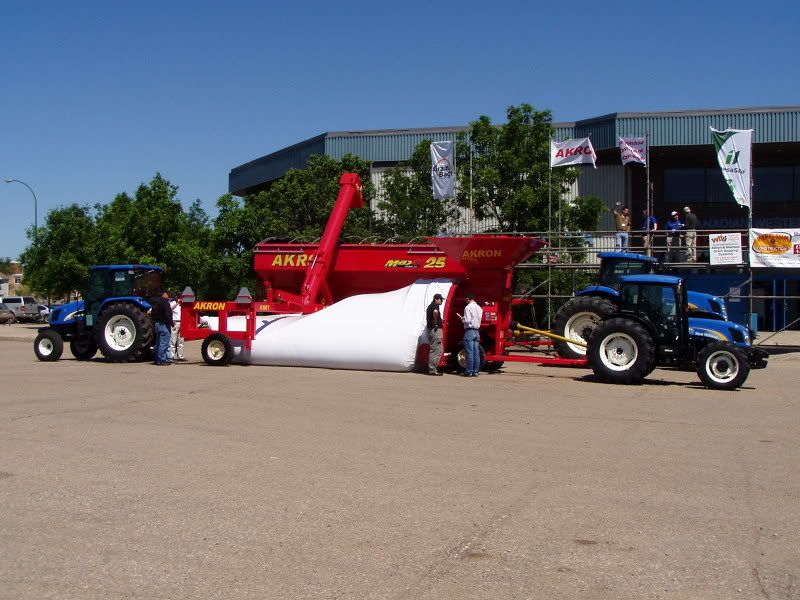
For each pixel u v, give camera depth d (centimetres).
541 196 2864
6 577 511
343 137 3819
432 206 3089
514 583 505
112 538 583
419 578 512
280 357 1719
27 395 1252
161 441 908
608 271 2020
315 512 649
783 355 2317
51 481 734
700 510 663
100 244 3456
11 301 5431
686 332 1525
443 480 752
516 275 2472
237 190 4709
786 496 706
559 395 1345
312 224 3225
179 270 3278
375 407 1172
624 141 2727
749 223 2203
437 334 1623
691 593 493
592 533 602
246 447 884
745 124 3350
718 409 1209
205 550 560
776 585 506
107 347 1809
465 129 3647
